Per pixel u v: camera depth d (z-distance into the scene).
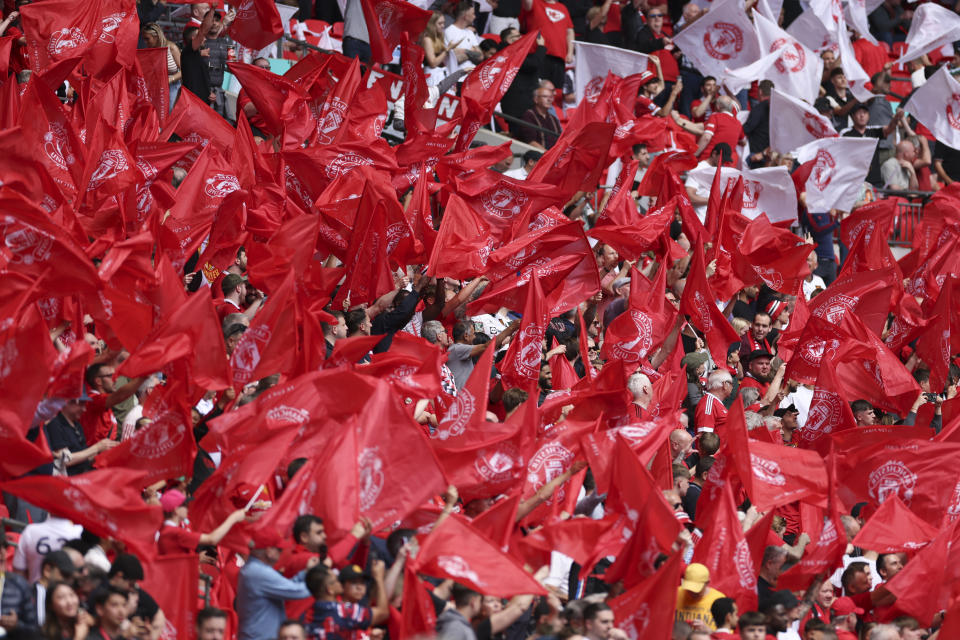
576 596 39.38
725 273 56.59
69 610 28.56
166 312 37.50
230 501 34.41
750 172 67.25
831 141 68.94
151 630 30.75
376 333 46.75
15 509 35.41
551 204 51.66
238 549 33.88
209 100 61.41
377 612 32.31
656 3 93.31
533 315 44.69
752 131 77.56
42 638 27.20
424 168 50.03
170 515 34.66
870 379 50.66
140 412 38.12
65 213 40.12
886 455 42.97
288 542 32.31
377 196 45.28
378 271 45.97
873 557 43.47
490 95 53.91
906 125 82.25
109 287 37.06
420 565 32.62
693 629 34.38
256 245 43.09
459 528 33.09
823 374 46.91
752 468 40.44
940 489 42.41
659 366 50.31
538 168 52.94
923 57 95.38
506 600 35.69
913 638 39.62
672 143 69.75
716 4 77.31
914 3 102.88
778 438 47.16
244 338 37.19
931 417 50.31
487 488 36.75
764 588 39.81
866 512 46.59
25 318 32.62
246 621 31.80
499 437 36.69
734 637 35.12
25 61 56.69
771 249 55.81
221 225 46.41
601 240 54.53
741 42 77.69
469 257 48.47
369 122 53.97
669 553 35.22
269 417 34.12
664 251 56.50
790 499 40.34
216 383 35.47
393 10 53.75
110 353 38.50
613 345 49.19
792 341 53.31
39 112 44.28
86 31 51.78
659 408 46.59
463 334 47.69
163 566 31.61
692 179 67.81
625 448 35.59
